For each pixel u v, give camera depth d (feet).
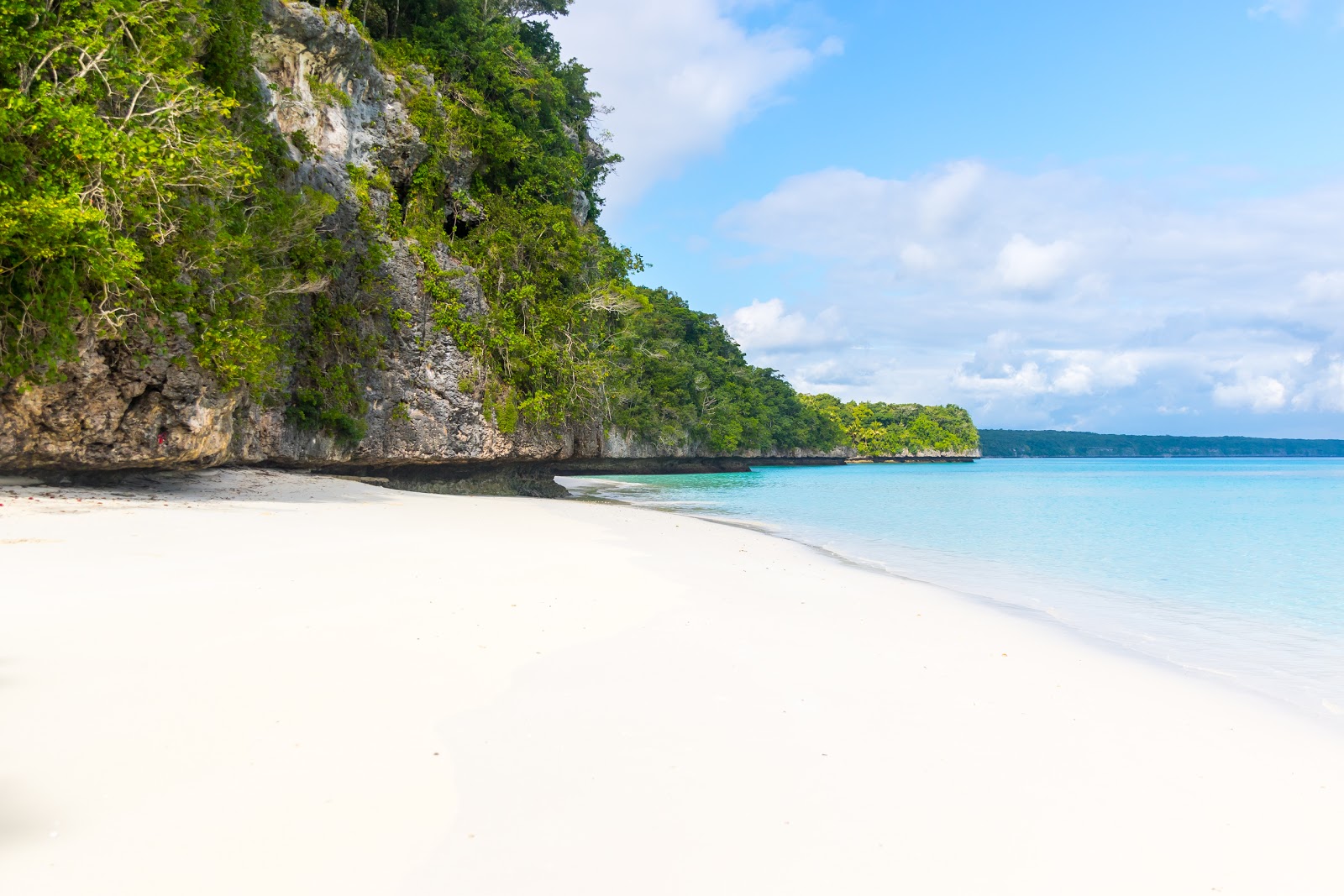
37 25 44.06
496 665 20.67
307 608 24.76
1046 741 18.38
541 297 106.83
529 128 114.52
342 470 83.61
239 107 59.77
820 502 116.57
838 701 19.95
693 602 30.73
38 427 48.16
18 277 43.78
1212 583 48.34
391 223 87.86
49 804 12.12
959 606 36.37
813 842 12.71
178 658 18.99
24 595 23.45
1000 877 12.09
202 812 12.21
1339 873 12.98
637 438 225.35
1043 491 162.09
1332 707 23.20
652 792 14.05
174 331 51.55
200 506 47.78
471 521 54.95
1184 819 14.75
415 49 102.32
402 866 11.14
